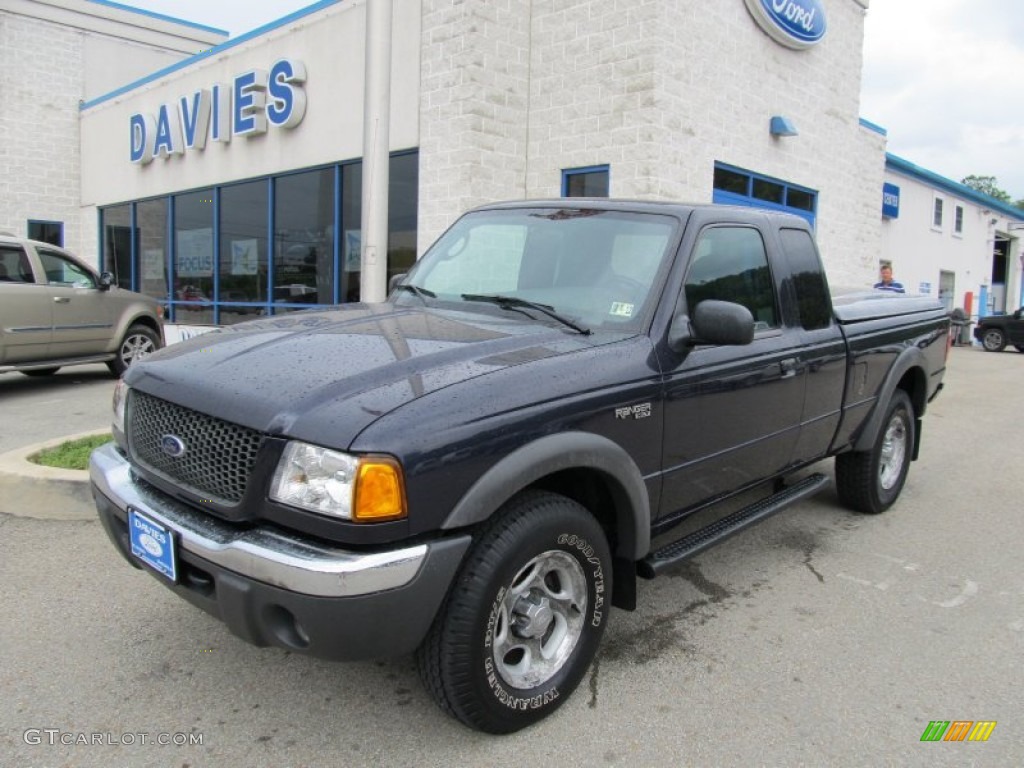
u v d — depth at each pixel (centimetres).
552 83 1005
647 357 309
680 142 963
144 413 288
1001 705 302
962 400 1097
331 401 241
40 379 1061
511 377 265
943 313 598
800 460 433
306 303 1201
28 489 468
